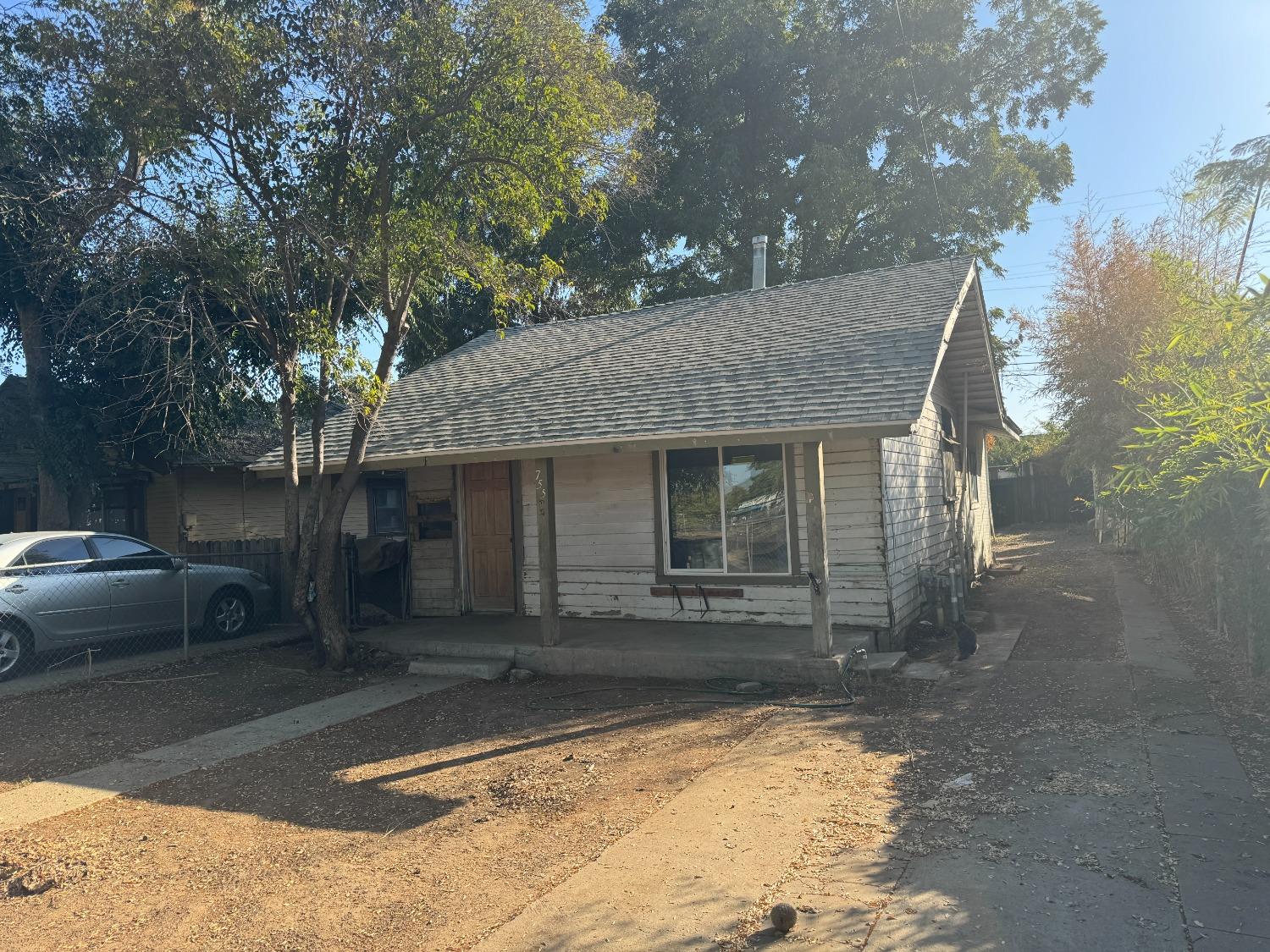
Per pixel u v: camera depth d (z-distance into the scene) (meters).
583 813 5.25
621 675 8.90
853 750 6.13
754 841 4.63
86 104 9.52
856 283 11.85
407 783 6.05
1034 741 6.02
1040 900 3.79
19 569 9.66
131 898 4.46
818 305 11.26
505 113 9.12
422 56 8.82
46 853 5.04
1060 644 9.25
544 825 5.12
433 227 9.07
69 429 14.70
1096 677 7.65
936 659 8.98
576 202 10.38
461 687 8.89
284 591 12.93
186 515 17.08
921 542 11.41
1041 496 29.20
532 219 9.65
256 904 4.31
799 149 25.02
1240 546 7.25
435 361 14.29
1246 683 7.06
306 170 9.37
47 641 9.69
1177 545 9.03
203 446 15.87
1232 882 3.87
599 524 11.15
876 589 9.47
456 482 12.43
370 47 9.01
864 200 23.61
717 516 10.39
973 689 7.60
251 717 8.02
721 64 23.69
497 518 12.19
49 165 10.66
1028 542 23.23
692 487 10.55
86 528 15.85
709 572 10.43
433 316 19.52
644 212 23.42
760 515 10.14
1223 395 6.87
